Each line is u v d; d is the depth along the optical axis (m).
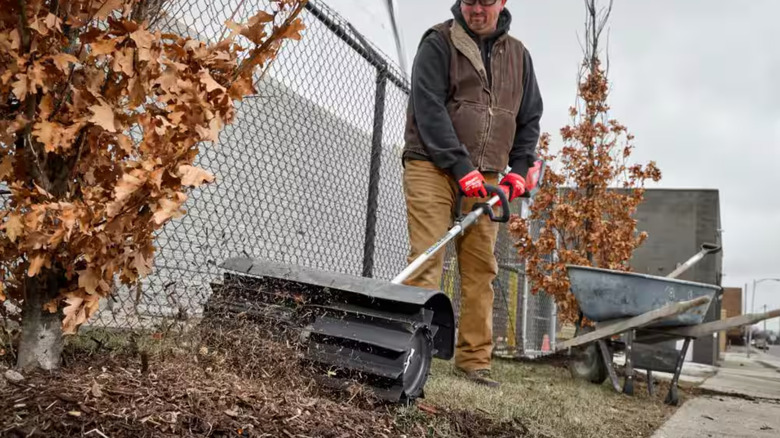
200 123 1.51
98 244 1.49
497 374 4.24
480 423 2.32
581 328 4.95
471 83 3.43
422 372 2.29
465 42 3.42
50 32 1.42
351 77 3.88
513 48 3.63
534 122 3.81
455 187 3.42
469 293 3.58
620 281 4.32
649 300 4.23
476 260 3.57
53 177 1.55
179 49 1.52
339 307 2.25
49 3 1.46
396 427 1.95
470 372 3.54
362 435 1.74
